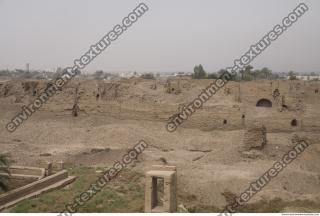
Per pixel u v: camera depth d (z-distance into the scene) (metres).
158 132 66.44
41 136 64.62
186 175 40.19
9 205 28.08
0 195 28.95
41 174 35.25
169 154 53.72
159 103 71.44
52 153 53.03
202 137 63.28
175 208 25.77
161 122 69.50
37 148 56.94
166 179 24.84
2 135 65.06
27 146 57.12
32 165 45.19
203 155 54.66
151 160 48.22
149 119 70.69
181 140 63.56
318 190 38.62
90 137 63.12
